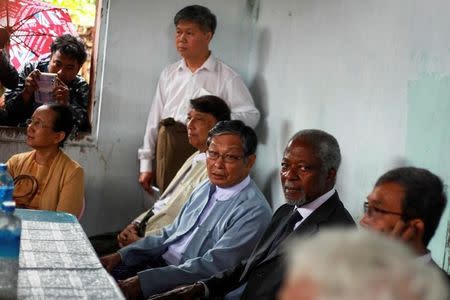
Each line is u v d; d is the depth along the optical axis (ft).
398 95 8.77
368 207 6.05
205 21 12.73
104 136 13.71
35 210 9.54
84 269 6.98
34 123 10.40
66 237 8.21
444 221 7.59
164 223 10.85
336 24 10.62
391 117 8.89
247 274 8.04
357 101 9.82
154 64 13.76
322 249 2.75
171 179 12.42
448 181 7.54
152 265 9.94
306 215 7.88
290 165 7.94
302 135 8.00
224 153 9.20
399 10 8.89
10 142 13.14
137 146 13.89
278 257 7.54
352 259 2.68
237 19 13.93
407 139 8.46
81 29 14.84
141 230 11.27
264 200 9.21
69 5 14.97
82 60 13.16
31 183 10.44
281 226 8.07
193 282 8.51
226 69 13.06
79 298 6.08
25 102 12.89
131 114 13.79
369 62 9.56
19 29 13.98
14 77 13.04
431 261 5.88
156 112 13.41
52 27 14.25
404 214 5.85
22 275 6.61
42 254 7.38
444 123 7.70
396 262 2.69
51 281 6.50
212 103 10.95
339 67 10.43
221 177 9.26
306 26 11.64
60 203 10.38
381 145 9.08
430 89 8.05
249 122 12.78
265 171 12.91
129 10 13.55
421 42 8.34
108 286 6.50
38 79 12.64
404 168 6.04
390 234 5.88
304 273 2.75
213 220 9.33
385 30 9.20
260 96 13.39
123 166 13.88
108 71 13.60
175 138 12.39
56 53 12.98
